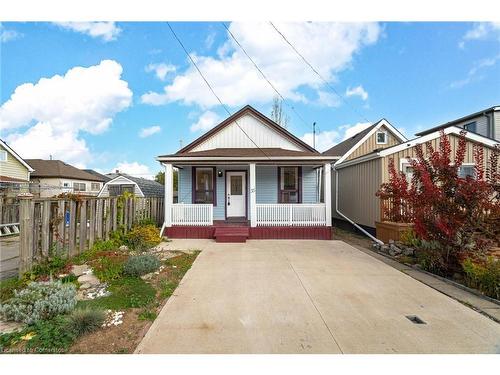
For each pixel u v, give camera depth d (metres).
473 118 16.70
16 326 3.27
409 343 2.93
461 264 5.04
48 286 3.88
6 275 5.40
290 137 12.07
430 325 3.31
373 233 10.09
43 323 3.22
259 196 11.48
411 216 5.93
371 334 3.10
